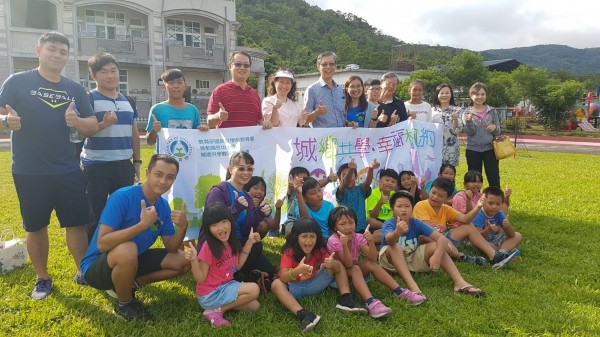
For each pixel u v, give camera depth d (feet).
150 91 89.20
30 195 12.96
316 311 12.39
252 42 170.91
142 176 34.81
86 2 78.69
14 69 75.77
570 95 113.91
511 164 46.60
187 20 90.02
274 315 12.13
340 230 13.23
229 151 17.56
